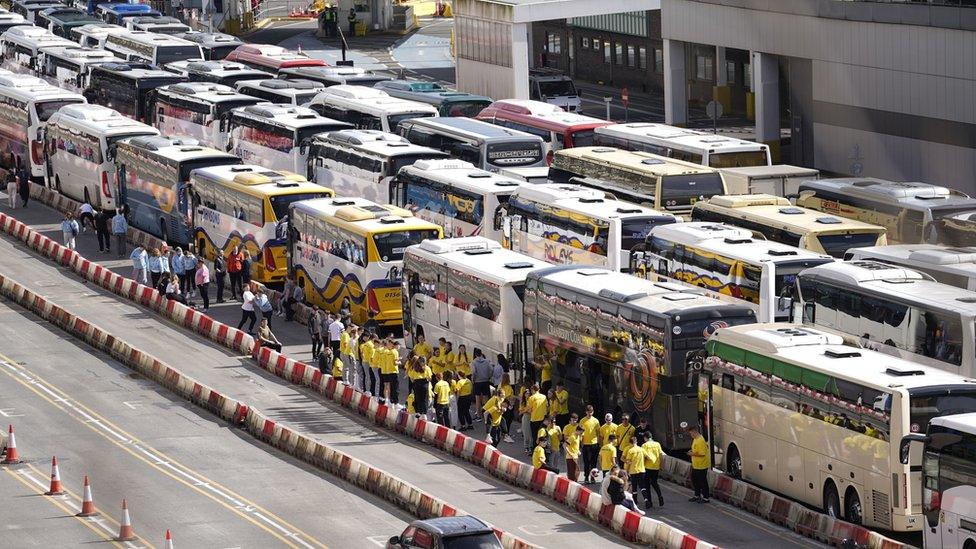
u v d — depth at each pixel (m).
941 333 121.06
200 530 107.50
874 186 158.25
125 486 117.75
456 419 132.00
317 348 153.50
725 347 115.88
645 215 153.00
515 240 167.00
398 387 141.62
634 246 152.00
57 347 161.50
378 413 134.88
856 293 128.62
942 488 96.62
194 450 127.81
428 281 150.62
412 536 90.50
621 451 113.44
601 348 126.44
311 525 108.75
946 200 153.62
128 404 141.50
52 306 170.88
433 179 179.38
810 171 171.38
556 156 184.75
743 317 120.06
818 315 133.38
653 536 102.06
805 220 147.88
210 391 139.38
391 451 127.25
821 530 103.00
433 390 134.50
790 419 109.25
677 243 145.00
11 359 156.25
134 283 180.25
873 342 127.56
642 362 121.44
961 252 135.50
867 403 102.06
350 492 117.00
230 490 117.06
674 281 145.50
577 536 105.19
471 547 88.38
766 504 109.00
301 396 144.12
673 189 167.25
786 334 112.44
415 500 111.00
